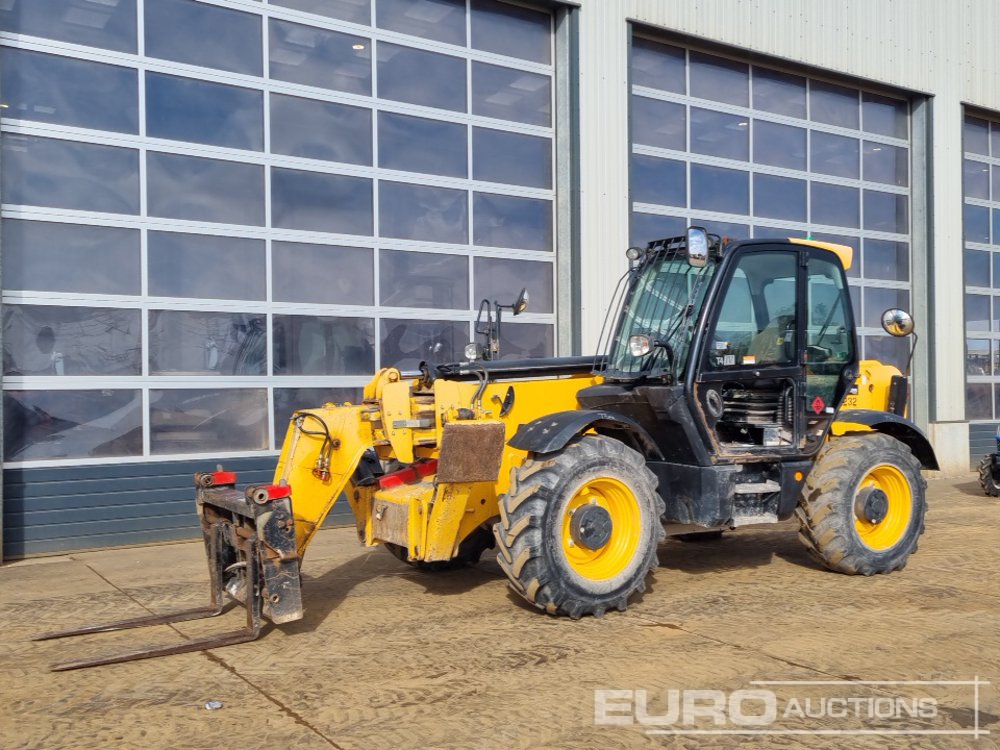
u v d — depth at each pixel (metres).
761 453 5.46
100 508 7.33
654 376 5.28
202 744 3.29
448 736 3.32
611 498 4.99
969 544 6.98
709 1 10.68
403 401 5.14
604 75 9.90
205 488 5.04
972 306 13.56
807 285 5.72
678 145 10.80
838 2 11.88
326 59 8.60
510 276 9.62
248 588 4.52
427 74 9.18
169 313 7.73
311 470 5.03
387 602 5.28
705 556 6.56
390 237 8.89
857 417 6.13
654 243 5.89
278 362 8.23
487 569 6.19
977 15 13.33
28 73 7.25
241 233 8.09
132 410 7.54
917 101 12.92
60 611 5.28
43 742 3.34
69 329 7.32
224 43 8.09
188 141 7.89
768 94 11.60
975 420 13.47
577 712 3.54
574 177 9.71
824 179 12.13
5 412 7.04
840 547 5.73
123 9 7.65
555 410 5.57
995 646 4.34
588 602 4.79
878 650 4.28
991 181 13.92
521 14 9.76
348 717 3.51
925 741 3.27
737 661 4.12
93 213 7.44
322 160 8.54
